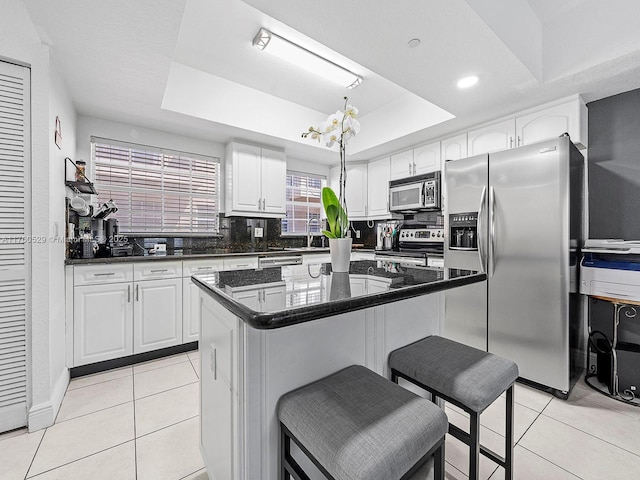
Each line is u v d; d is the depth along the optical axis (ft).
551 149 6.50
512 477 3.97
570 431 5.33
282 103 10.93
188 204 11.24
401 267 5.17
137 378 7.32
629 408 6.04
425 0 4.70
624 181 7.59
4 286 5.29
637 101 7.39
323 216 15.60
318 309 2.54
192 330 8.98
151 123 9.62
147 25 5.28
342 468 2.19
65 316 6.98
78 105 8.34
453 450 4.87
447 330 8.27
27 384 5.46
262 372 3.03
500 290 7.25
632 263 6.20
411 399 2.87
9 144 5.29
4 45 5.19
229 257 9.84
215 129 10.14
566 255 6.32
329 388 3.09
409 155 11.95
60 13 4.95
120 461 4.65
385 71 6.61
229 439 3.30
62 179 6.71
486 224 7.50
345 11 4.92
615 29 5.97
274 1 4.72
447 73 6.67
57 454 4.79
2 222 5.26
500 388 3.44
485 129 9.34
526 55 6.42
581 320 7.54
